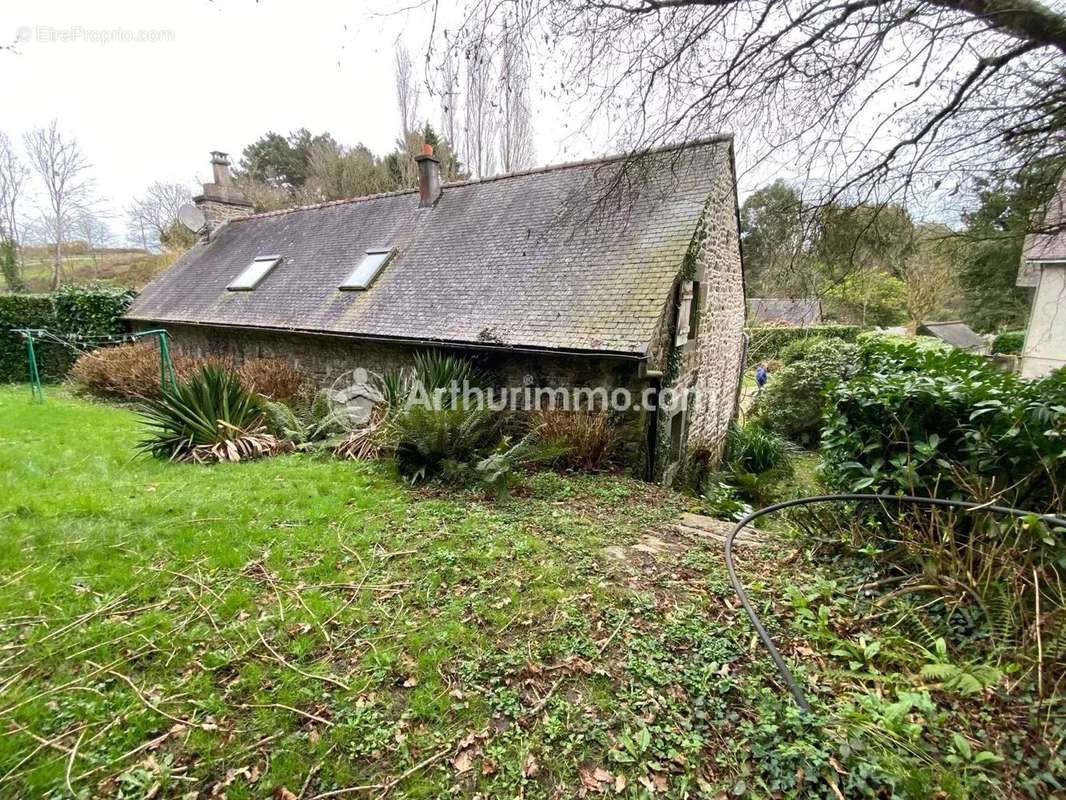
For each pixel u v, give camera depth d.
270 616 2.56
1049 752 1.72
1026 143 3.29
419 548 3.35
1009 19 2.61
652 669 2.22
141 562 3.04
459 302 7.07
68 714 1.95
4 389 10.38
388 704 2.05
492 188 9.08
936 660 2.12
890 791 1.61
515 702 2.07
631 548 3.45
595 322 5.70
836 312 16.33
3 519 3.50
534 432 5.51
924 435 2.93
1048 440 2.40
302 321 8.38
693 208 6.37
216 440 5.64
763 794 1.67
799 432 10.80
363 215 10.55
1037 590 2.08
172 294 11.71
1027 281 9.93
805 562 3.18
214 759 1.80
